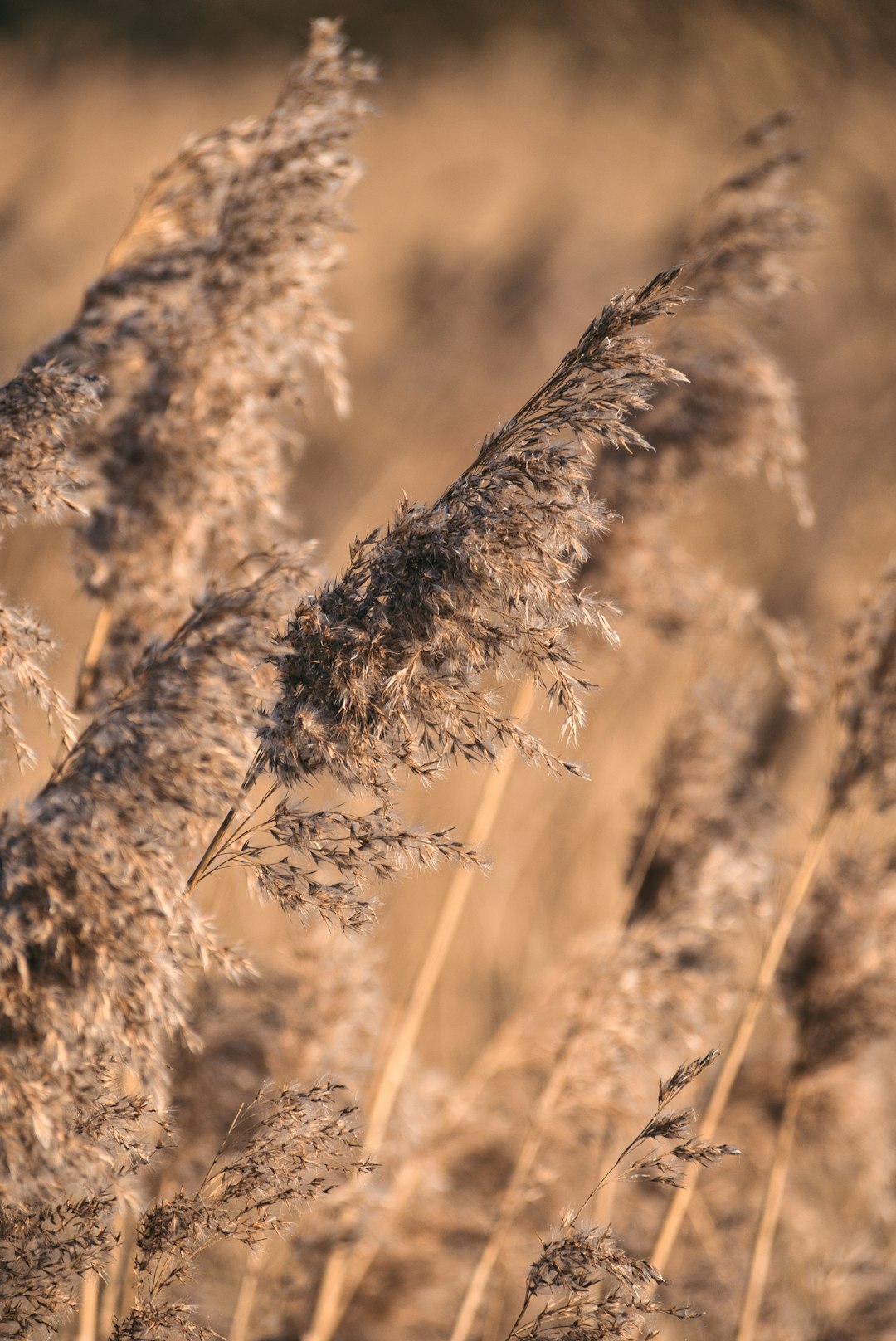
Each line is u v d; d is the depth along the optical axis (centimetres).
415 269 3516
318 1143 627
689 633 1234
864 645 1066
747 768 1327
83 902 537
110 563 910
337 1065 1062
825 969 1114
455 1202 1243
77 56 5381
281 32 5841
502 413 2781
